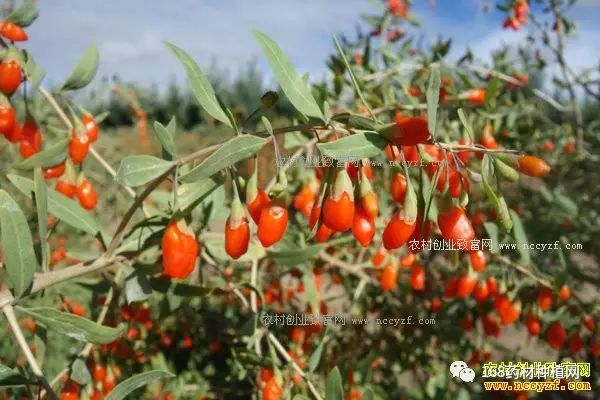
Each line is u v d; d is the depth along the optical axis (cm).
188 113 2391
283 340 373
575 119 543
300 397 226
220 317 431
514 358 454
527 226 488
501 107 480
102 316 239
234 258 175
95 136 243
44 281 175
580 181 579
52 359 418
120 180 152
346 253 393
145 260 232
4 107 222
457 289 302
